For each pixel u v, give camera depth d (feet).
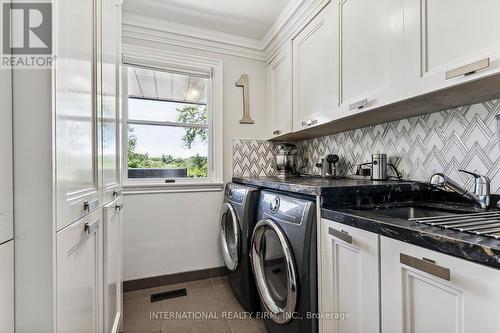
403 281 2.39
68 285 2.09
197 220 7.46
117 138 4.60
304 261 3.53
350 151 6.15
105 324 3.40
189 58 7.37
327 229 3.42
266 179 6.15
